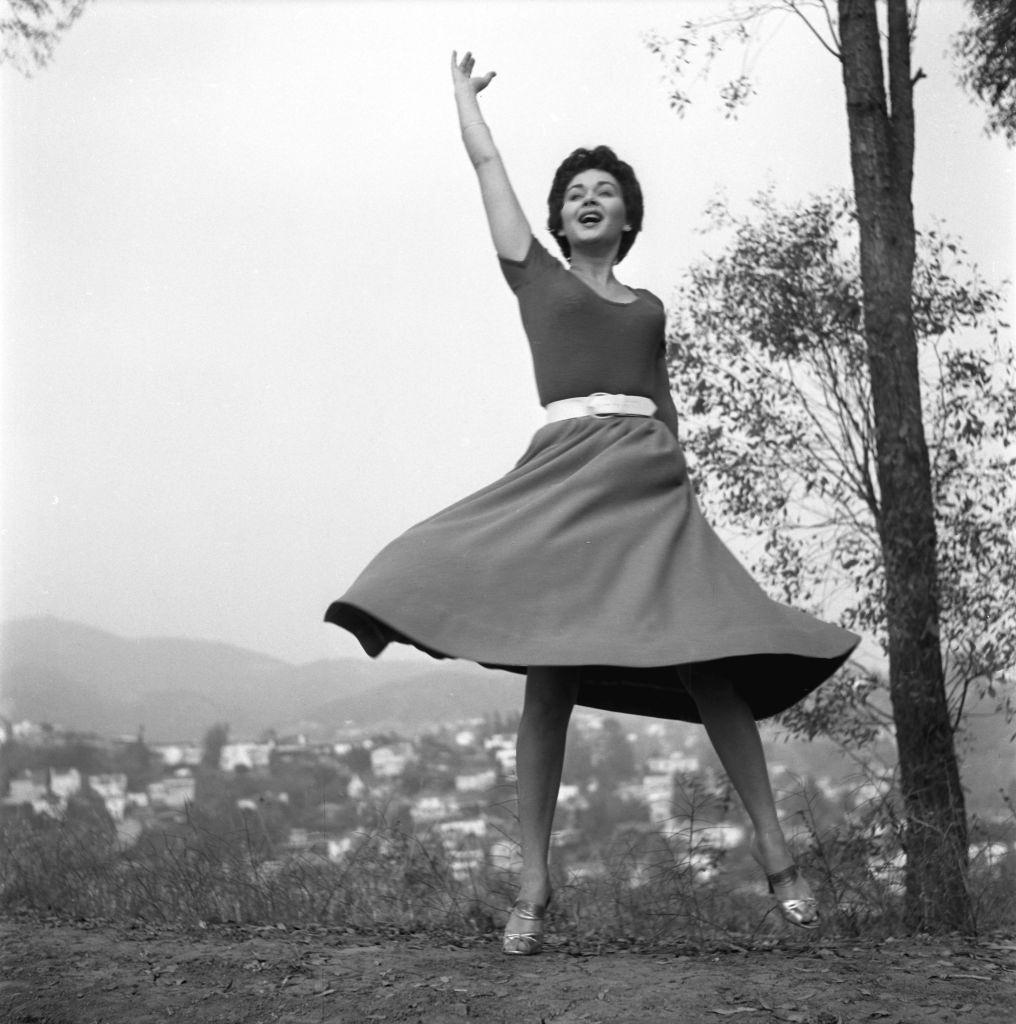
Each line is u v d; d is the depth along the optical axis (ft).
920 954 8.64
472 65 10.16
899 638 18.93
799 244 21.20
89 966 8.72
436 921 12.62
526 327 9.78
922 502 19.47
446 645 8.23
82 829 15.69
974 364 20.31
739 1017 6.93
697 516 9.32
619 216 10.02
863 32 20.70
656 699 10.42
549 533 8.79
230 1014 7.39
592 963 8.41
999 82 20.38
